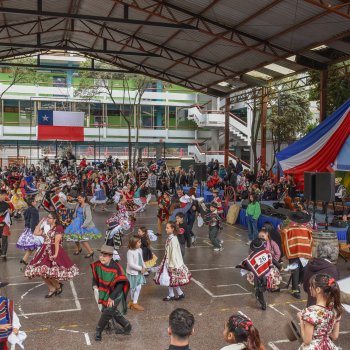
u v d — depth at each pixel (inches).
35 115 1846.7
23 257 464.8
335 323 173.3
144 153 1984.5
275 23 645.9
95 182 857.5
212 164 1170.0
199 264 455.5
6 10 601.6
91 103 1888.5
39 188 871.7
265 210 619.5
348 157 576.7
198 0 633.6
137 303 330.0
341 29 609.3
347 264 454.0
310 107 1485.0
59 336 272.4
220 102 1750.7
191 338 270.8
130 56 1046.4
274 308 323.3
